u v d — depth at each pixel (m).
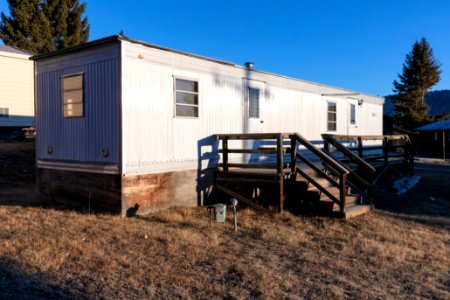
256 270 5.02
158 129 8.44
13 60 18.53
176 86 8.81
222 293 4.34
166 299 4.16
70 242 5.91
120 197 7.84
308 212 8.55
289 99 12.27
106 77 8.04
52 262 5.05
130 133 7.90
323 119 13.85
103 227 6.96
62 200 9.27
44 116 9.66
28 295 4.16
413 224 8.10
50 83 9.45
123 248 5.82
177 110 8.86
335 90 14.46
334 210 8.23
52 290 4.30
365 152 16.61
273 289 4.46
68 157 9.05
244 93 10.59
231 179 9.30
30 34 28.33
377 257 5.73
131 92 7.89
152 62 8.28
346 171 8.01
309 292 4.43
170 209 8.65
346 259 5.66
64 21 29.72
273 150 8.67
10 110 18.47
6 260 5.11
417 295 4.45
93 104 8.35
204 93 9.45
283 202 8.79
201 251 5.76
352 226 7.60
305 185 8.61
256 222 7.70
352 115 15.67
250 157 10.92
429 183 14.92
